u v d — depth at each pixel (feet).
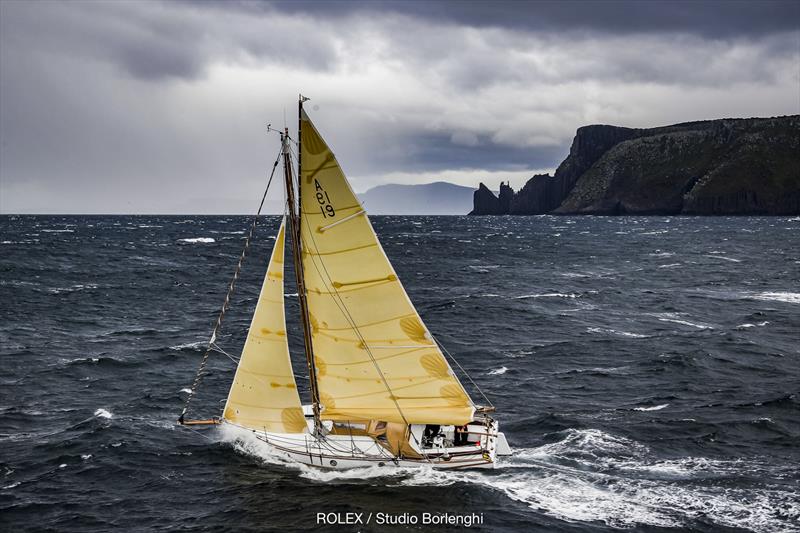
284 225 91.97
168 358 159.53
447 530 78.74
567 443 103.40
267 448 98.32
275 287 92.53
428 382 92.53
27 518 82.43
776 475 92.43
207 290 277.64
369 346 92.02
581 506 83.87
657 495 86.53
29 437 107.24
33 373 144.56
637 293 267.39
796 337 181.47
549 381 140.36
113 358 155.74
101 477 93.15
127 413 118.93
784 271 348.79
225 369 150.71
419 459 91.66
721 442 104.06
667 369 147.23
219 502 85.81
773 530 78.23
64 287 276.62
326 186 87.30
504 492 86.99
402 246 562.66
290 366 93.50
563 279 323.78
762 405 120.78
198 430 109.91
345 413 92.79
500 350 168.76
